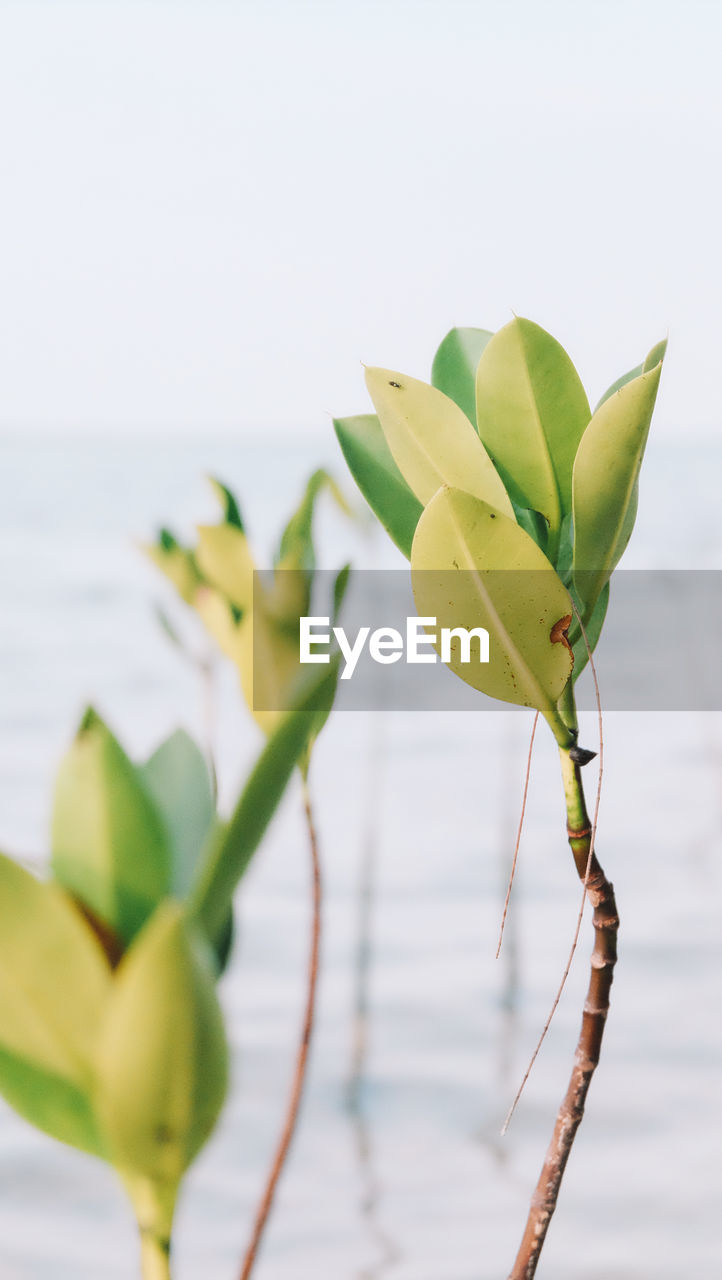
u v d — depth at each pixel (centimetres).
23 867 90
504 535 102
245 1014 677
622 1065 596
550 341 109
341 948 794
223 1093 90
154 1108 89
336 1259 421
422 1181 484
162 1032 89
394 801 1215
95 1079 90
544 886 936
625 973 737
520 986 714
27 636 2355
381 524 110
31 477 5919
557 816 1141
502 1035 641
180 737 100
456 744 1462
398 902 888
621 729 1501
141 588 2827
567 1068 602
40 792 1270
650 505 4278
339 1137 527
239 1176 495
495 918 852
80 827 92
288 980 738
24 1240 438
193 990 89
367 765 1378
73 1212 461
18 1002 90
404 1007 687
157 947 88
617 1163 496
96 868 92
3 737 1585
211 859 92
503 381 109
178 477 5706
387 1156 506
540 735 1495
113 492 5159
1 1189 474
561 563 111
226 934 98
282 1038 646
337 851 1031
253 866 93
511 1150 512
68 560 3272
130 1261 422
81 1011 90
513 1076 587
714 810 1134
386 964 763
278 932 830
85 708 93
